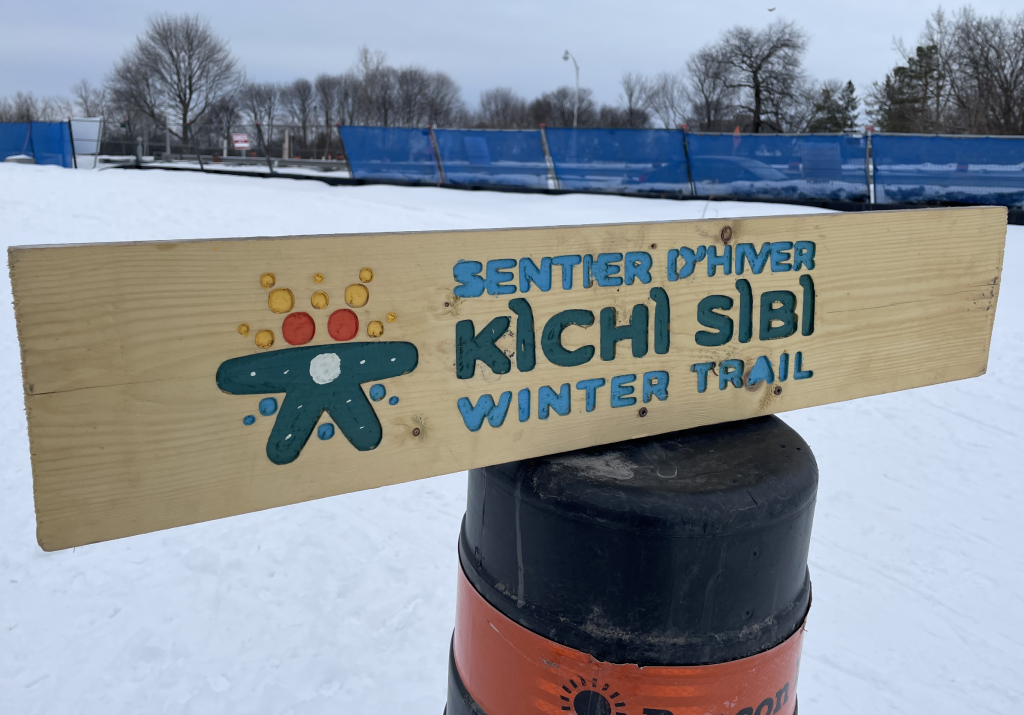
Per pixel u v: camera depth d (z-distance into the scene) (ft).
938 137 47.98
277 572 16.08
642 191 57.62
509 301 4.72
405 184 66.23
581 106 263.90
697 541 4.69
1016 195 46.70
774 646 5.13
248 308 4.02
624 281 5.06
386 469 4.51
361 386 4.37
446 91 256.93
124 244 3.69
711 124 205.57
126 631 14.38
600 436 5.18
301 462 4.28
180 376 3.91
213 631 14.42
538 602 5.01
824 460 21.35
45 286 3.55
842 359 6.01
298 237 4.09
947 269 6.31
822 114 192.54
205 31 217.15
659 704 4.91
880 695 13.38
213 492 4.08
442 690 13.16
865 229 5.87
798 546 5.18
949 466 20.99
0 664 13.53
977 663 14.19
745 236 5.42
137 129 211.61
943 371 6.52
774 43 188.55
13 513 18.37
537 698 5.12
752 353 5.62
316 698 12.97
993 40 111.34
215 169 90.02
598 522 4.69
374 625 14.66
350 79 245.65
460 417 4.70
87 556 16.57
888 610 15.55
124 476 3.85
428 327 4.51
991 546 17.61
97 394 3.73
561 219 48.65
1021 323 29.50
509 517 5.11
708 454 5.33
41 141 83.76
